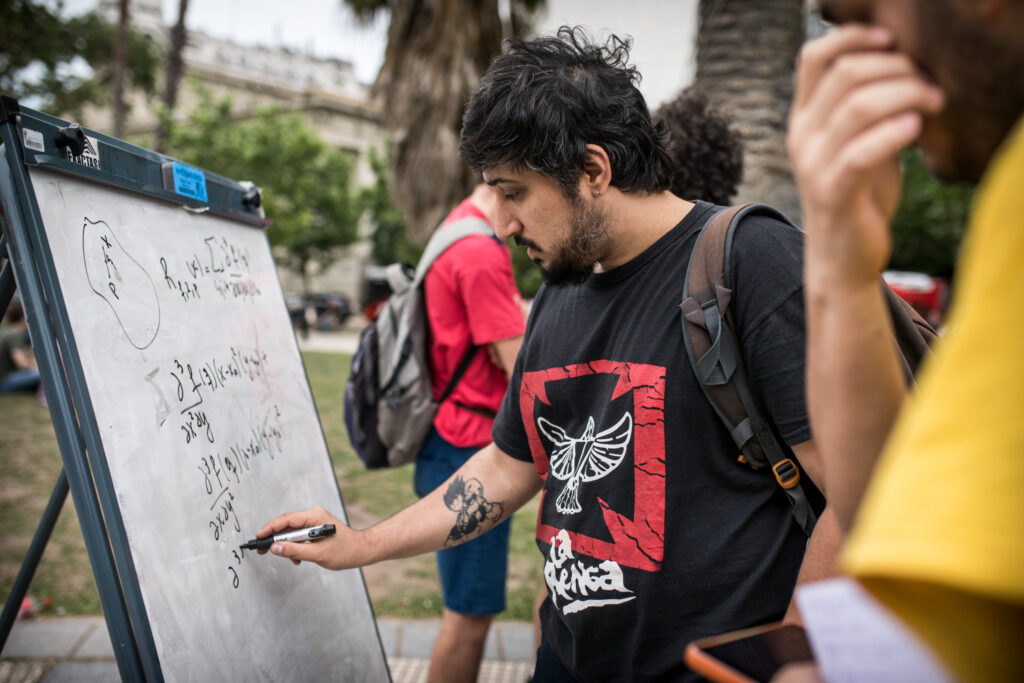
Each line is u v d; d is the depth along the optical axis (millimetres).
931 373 448
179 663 1051
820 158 541
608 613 1128
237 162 20047
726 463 1067
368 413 2166
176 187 1391
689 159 1838
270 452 1466
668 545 1077
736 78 3746
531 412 1304
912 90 496
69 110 16156
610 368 1158
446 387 2076
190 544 1150
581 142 1100
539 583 3326
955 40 483
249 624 1245
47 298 1011
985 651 393
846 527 627
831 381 605
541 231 1166
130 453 1072
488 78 1175
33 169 1037
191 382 1271
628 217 1162
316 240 23484
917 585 407
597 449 1157
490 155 1147
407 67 6008
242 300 1546
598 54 1189
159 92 19859
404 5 6113
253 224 1711
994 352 402
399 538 1351
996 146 516
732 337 1036
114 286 1142
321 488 1615
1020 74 475
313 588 1482
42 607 2879
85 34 13461
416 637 2768
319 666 1414
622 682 1139
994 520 373
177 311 1290
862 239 559
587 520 1161
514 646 2738
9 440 5812
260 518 1362
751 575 1043
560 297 1296
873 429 599
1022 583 361
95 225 1140
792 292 1002
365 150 30453
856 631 518
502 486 1397
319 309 24094
